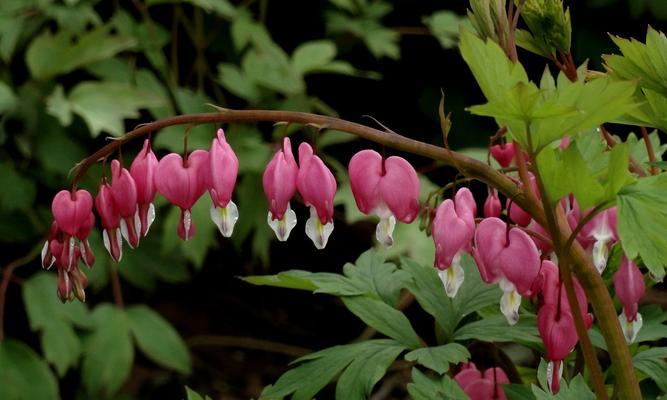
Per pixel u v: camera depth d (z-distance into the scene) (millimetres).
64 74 7125
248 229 7004
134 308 6809
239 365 8344
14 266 6637
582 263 2766
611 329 2799
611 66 3195
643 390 3443
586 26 8031
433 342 7656
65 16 6582
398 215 2711
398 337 3340
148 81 6883
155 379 8000
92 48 6449
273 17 8062
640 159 3619
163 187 2746
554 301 2766
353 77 8438
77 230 2818
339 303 8664
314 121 2703
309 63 7082
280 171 2678
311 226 2695
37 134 6656
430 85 8375
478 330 3398
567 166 2686
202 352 8414
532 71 8156
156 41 7039
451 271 2686
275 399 3322
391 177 2703
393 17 8430
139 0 7391
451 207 2695
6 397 6297
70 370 7289
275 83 6957
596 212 2676
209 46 7680
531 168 2809
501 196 5316
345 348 3279
